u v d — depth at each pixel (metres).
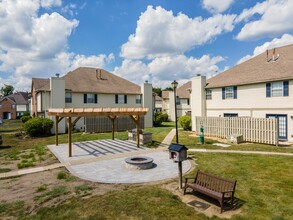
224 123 20.08
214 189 6.96
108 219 5.78
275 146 15.89
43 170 10.82
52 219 5.86
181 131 26.58
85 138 21.48
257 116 20.70
